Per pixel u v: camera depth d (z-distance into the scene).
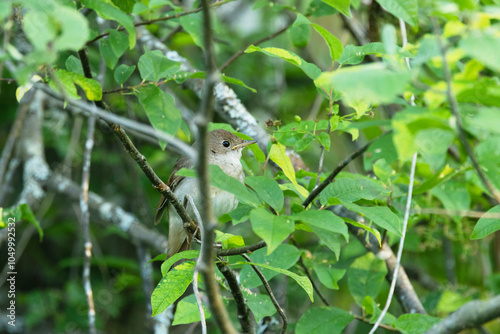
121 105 10.45
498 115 3.34
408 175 7.21
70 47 3.32
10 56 3.81
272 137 5.21
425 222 8.62
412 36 8.54
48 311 10.43
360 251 8.37
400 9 4.89
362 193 4.75
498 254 9.60
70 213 11.51
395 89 3.16
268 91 11.22
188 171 4.14
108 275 10.82
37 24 3.39
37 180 9.58
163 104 4.52
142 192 10.11
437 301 8.35
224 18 11.59
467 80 3.92
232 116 7.86
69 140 11.00
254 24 11.68
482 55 3.27
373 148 6.46
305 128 5.80
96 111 3.76
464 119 3.95
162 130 4.43
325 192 4.77
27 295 10.77
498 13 3.53
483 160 5.16
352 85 3.17
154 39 8.63
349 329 8.95
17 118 9.09
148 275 8.89
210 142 7.48
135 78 10.05
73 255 10.84
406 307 6.93
